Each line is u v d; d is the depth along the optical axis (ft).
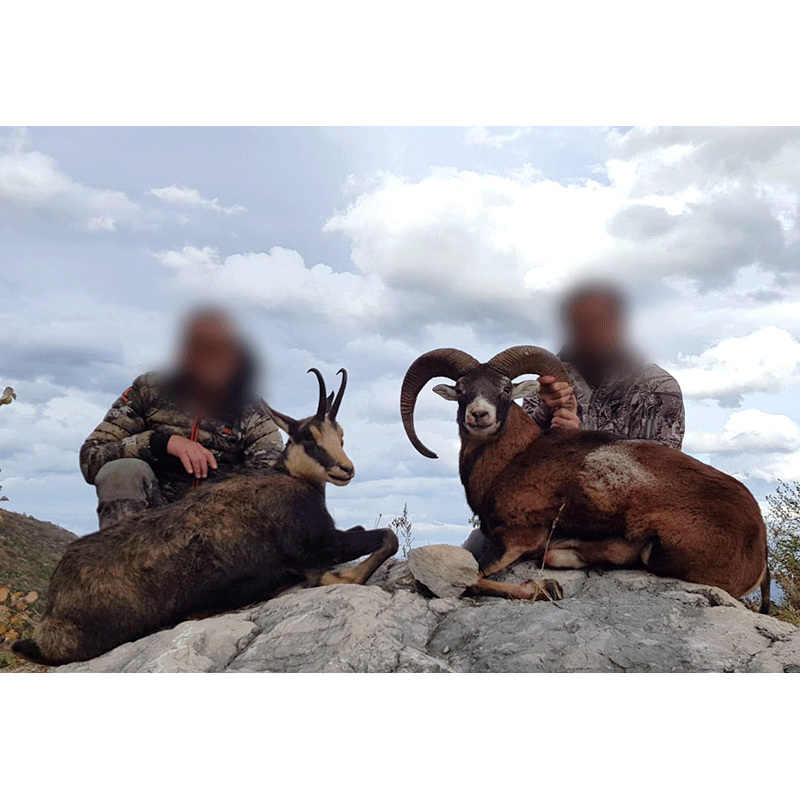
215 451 9.72
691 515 8.17
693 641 7.24
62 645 8.17
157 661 7.12
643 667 6.92
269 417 9.28
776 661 7.02
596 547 8.55
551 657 7.00
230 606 8.41
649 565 8.36
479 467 9.16
